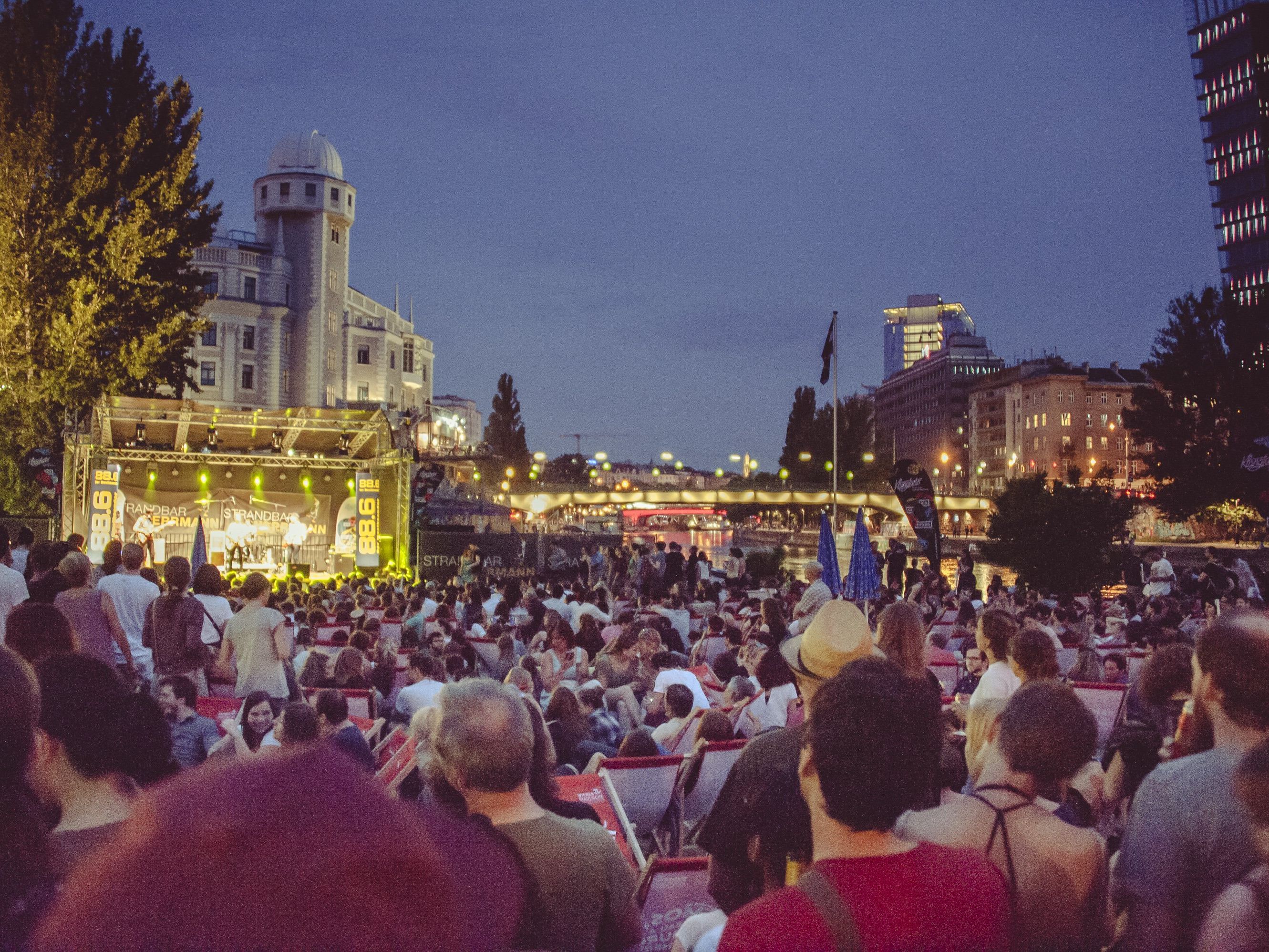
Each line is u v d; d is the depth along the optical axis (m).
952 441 182.75
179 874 0.90
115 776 2.71
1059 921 2.81
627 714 9.10
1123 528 31.33
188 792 0.98
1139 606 19.33
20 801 2.16
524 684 8.20
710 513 118.62
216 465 33.53
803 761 2.42
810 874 2.20
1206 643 3.15
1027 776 2.97
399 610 14.84
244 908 0.88
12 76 31.09
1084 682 8.54
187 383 37.06
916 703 2.35
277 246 86.06
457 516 48.09
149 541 28.06
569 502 72.44
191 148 34.66
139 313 33.34
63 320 30.00
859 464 92.25
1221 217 135.25
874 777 2.20
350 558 33.81
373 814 1.00
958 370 184.25
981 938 2.11
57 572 7.50
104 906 0.89
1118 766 4.61
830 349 28.08
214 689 8.91
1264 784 2.25
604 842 3.14
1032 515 30.97
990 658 6.20
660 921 4.08
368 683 9.90
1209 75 136.75
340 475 34.41
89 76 32.66
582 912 2.99
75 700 2.70
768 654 7.58
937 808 3.19
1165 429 53.47
